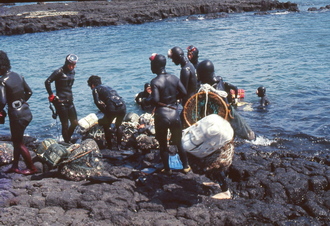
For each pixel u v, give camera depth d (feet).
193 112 21.57
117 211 18.33
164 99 20.89
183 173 22.41
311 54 67.26
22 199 19.20
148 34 109.19
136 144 27.27
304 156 25.77
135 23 143.74
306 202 19.70
